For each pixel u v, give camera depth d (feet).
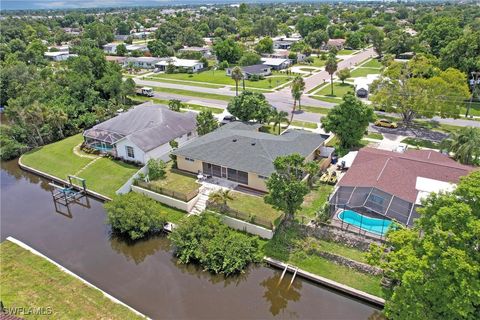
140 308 79.41
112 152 149.69
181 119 166.20
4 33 498.69
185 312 78.23
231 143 129.08
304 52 390.01
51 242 103.71
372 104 194.29
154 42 413.39
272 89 258.98
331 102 219.82
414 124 178.29
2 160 160.97
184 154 128.88
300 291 83.15
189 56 377.50
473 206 56.75
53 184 133.59
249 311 78.43
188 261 92.07
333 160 136.56
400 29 453.17
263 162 116.88
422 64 197.88
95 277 89.20
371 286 79.66
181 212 112.16
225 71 330.95
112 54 427.33
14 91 236.43
